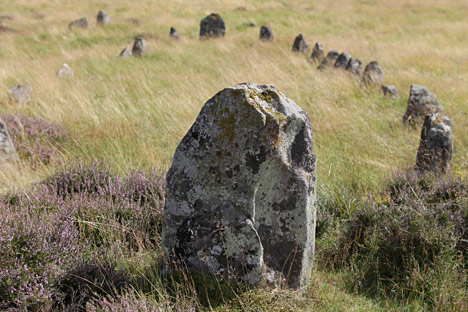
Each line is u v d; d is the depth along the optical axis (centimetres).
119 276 352
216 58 1568
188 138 341
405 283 382
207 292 336
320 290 362
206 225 341
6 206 462
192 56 1619
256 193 337
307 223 344
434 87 1169
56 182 534
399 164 697
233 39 1988
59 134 763
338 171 629
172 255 354
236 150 331
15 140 708
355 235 449
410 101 912
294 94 1073
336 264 421
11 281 331
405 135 834
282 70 1346
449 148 639
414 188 542
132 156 691
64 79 1249
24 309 315
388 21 2617
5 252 350
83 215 448
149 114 908
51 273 341
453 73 1359
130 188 515
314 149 733
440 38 2022
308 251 357
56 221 417
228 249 341
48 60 1590
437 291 361
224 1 3362
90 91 1127
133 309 301
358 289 381
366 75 1201
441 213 446
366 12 3033
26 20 2631
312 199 353
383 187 577
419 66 1464
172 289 339
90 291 339
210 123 336
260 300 327
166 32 2294
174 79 1223
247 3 3341
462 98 1068
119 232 425
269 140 327
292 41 1944
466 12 3048
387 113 980
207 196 341
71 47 1944
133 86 1180
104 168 575
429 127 651
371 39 2033
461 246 421
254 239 337
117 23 2481
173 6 3155
